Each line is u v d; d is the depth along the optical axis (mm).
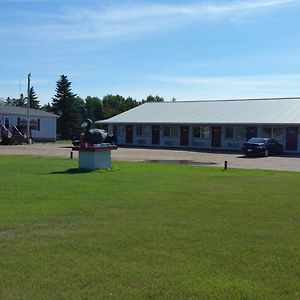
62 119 88375
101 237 8398
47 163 26297
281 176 21141
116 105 116188
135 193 14344
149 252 7418
